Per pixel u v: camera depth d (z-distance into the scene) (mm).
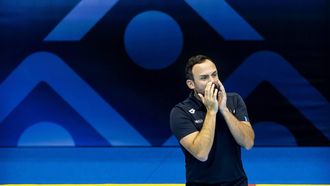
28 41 18344
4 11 18359
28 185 17750
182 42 18250
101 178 18078
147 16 18266
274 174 17906
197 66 9633
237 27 18125
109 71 18422
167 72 18359
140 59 18359
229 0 18109
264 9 18078
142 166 18156
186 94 18328
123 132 18469
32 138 18422
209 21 18156
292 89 18188
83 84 18422
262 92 18250
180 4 18203
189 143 9461
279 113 18250
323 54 18062
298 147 18250
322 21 18047
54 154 18312
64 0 18297
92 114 18469
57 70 18391
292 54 18109
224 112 9375
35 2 18344
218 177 9461
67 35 18344
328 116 18188
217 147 9500
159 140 18469
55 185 17734
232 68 18203
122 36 18312
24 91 18438
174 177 17953
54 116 18438
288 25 18094
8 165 18219
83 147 18391
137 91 18422
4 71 18406
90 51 18375
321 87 18125
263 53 18141
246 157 18125
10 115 18438
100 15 18328
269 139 18312
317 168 17969
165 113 18453
